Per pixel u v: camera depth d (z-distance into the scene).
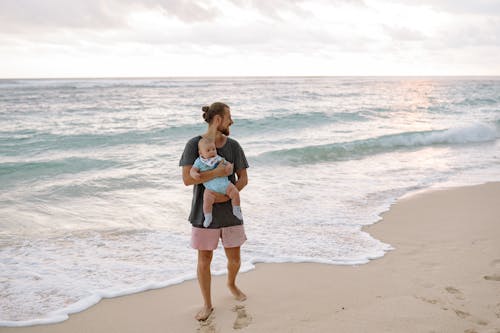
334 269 4.45
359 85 76.12
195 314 3.53
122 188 8.19
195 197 3.31
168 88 49.84
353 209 6.95
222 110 3.19
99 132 15.03
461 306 3.48
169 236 5.66
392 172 10.20
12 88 43.12
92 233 5.75
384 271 4.36
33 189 8.05
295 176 9.59
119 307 3.68
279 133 16.62
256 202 7.30
